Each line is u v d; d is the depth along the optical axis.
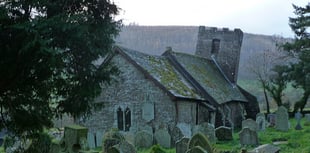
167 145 29.05
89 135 34.69
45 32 12.18
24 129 14.47
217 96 42.78
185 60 45.62
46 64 12.56
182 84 38.94
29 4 12.62
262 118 36.03
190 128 36.09
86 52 14.02
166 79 37.28
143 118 35.75
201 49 56.47
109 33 14.48
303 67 47.34
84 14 13.44
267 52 77.31
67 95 14.47
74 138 16.19
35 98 13.92
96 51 14.10
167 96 35.06
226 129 30.42
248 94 53.44
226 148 25.88
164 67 40.38
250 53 104.81
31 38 12.02
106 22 14.39
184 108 35.69
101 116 37.22
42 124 14.66
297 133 30.88
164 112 35.06
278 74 53.12
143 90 36.09
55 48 12.68
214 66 54.19
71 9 13.94
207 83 44.06
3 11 12.01
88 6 14.16
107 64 15.70
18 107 13.91
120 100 36.84
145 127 34.75
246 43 111.56
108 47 14.72
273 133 32.62
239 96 50.75
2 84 13.04
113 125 36.69
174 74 40.44
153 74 36.44
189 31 113.50
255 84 83.75
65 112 14.69
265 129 36.12
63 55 13.01
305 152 21.97
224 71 54.59
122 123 36.56
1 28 12.12
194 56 49.75
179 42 110.69
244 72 93.12
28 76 13.23
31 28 11.96
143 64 37.19
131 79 36.66
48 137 16.31
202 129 29.44
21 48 11.98
